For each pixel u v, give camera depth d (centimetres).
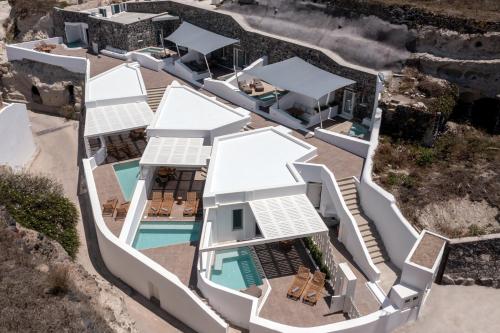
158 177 3675
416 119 3625
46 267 2261
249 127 4059
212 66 5225
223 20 5044
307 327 2558
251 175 3228
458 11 4062
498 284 2958
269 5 4906
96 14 5547
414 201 3103
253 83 4697
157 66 5097
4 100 5631
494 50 3784
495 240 2847
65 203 3319
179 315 2780
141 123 3903
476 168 3344
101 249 3166
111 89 4409
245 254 3130
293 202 3083
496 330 2681
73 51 5616
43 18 6000
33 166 4350
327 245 2908
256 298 2583
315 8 4584
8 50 5459
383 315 2578
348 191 3312
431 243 2786
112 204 3344
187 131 3653
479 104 3956
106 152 3978
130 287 3031
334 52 4291
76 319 1981
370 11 4238
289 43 4459
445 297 2877
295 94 4259
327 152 3669
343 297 2670
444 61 3878
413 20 4034
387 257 3050
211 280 2916
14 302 1988
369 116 4031
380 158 3484
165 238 3188
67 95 5325
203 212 3231
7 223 2461
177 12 5509
